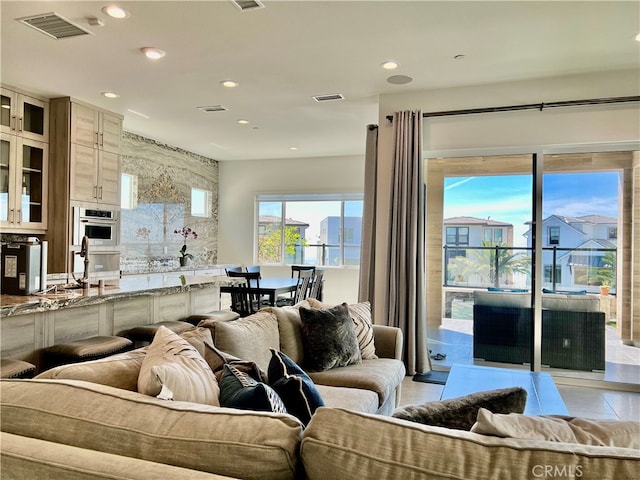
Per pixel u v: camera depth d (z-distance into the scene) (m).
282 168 8.10
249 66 3.81
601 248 4.19
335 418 1.03
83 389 1.25
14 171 4.29
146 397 1.24
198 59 3.66
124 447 1.07
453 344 4.58
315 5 2.79
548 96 4.06
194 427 1.07
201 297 4.27
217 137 6.48
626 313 4.14
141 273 5.88
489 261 4.46
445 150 4.38
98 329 3.14
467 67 3.80
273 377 1.60
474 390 2.59
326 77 4.06
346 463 0.94
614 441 1.01
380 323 4.48
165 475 0.96
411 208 4.34
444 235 4.60
